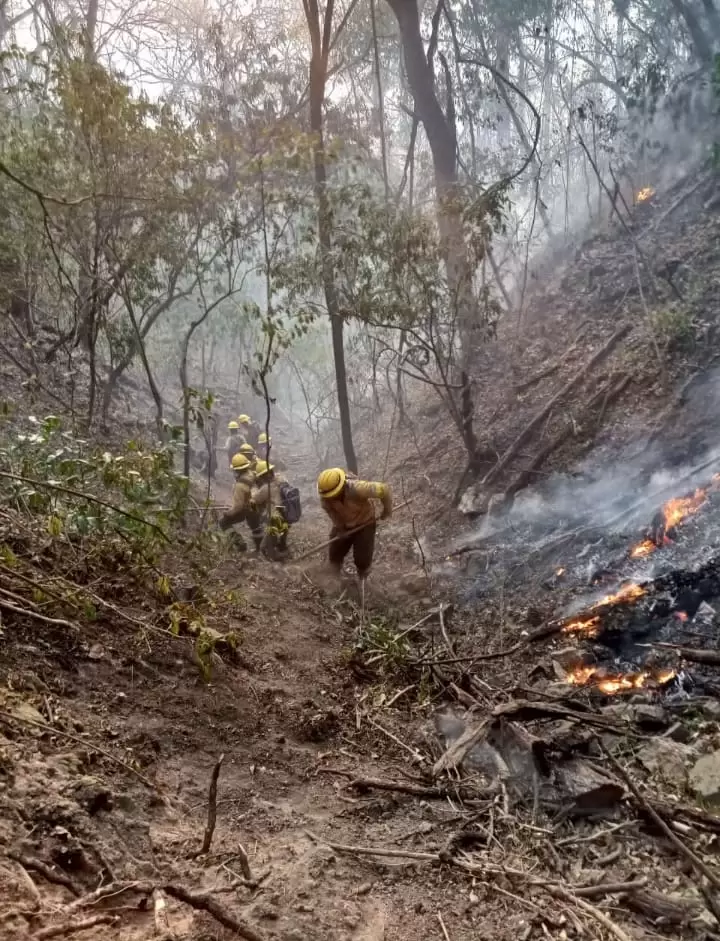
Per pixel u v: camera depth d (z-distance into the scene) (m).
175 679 4.04
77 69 6.95
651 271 12.30
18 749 2.81
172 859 2.74
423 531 9.55
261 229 9.03
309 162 8.03
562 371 11.58
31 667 3.46
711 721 4.64
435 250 8.45
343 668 5.15
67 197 7.60
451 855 3.28
